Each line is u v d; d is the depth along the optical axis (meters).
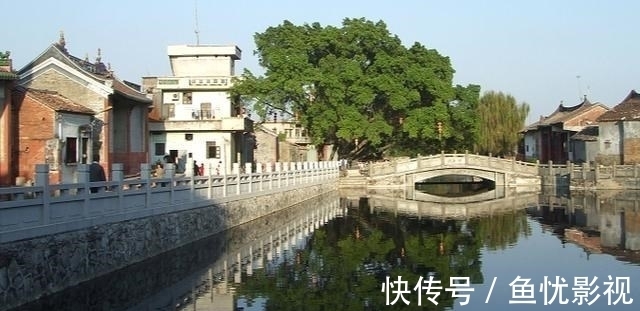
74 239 17.34
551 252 26.62
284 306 17.61
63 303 16.70
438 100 66.38
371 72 65.81
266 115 62.56
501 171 67.06
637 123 61.81
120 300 17.86
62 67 36.62
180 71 65.12
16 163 31.45
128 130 42.44
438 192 65.50
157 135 58.66
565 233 32.84
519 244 29.17
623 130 62.50
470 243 29.75
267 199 39.03
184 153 58.75
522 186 67.12
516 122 87.56
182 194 25.77
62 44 43.84
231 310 16.95
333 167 66.44
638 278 21.00
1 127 29.39
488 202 52.91
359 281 21.00
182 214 25.42
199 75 65.00
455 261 24.69
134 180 21.34
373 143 64.25
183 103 62.19
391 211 46.06
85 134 34.88
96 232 18.55
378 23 68.00
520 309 17.06
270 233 33.72
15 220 15.11
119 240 19.97
